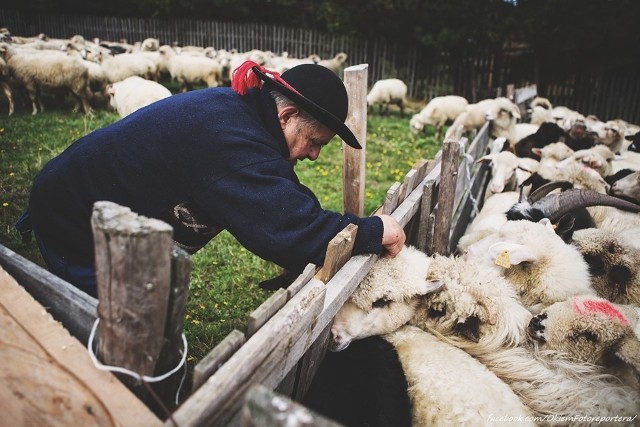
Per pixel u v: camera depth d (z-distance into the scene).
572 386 2.16
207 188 1.79
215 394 1.18
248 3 23.80
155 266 1.18
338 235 1.89
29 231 2.31
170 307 1.30
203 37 23.86
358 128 2.92
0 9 27.11
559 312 2.39
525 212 3.66
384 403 2.14
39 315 1.46
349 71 2.82
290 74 2.04
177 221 1.89
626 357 2.19
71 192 1.87
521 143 7.46
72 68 10.06
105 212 1.21
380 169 8.04
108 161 1.84
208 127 1.82
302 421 0.80
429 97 19.03
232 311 3.74
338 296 1.84
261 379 1.38
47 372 1.28
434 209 3.47
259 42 22.42
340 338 2.43
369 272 2.50
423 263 2.65
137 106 8.59
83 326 1.51
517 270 2.95
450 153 3.18
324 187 6.82
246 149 1.82
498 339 2.42
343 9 20.09
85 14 26.62
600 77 16.44
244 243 1.81
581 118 9.17
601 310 2.31
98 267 1.20
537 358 2.36
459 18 18.28
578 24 16.34
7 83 10.06
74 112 10.66
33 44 14.98
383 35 19.92
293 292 1.59
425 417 2.08
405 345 2.43
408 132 11.55
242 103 1.95
